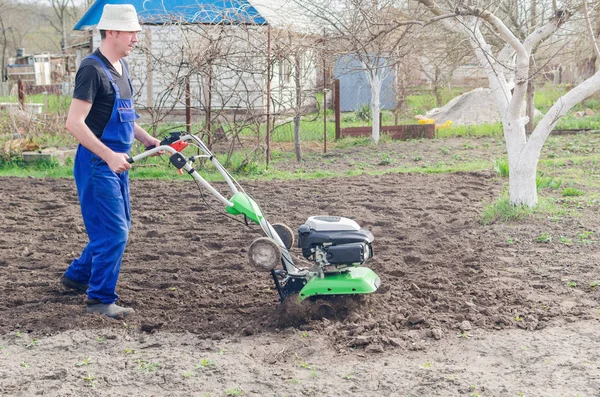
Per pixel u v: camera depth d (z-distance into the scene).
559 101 8.99
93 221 5.75
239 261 7.35
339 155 16.81
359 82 28.48
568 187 11.16
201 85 15.66
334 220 5.52
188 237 8.52
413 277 6.69
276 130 20.11
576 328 5.28
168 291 6.45
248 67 14.37
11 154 15.29
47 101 21.97
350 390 4.34
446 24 9.20
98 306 5.87
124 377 4.61
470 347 4.98
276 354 4.94
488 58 8.97
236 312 5.89
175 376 4.59
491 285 6.37
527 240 7.99
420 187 11.66
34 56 39.03
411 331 5.31
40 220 9.55
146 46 16.78
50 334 5.48
